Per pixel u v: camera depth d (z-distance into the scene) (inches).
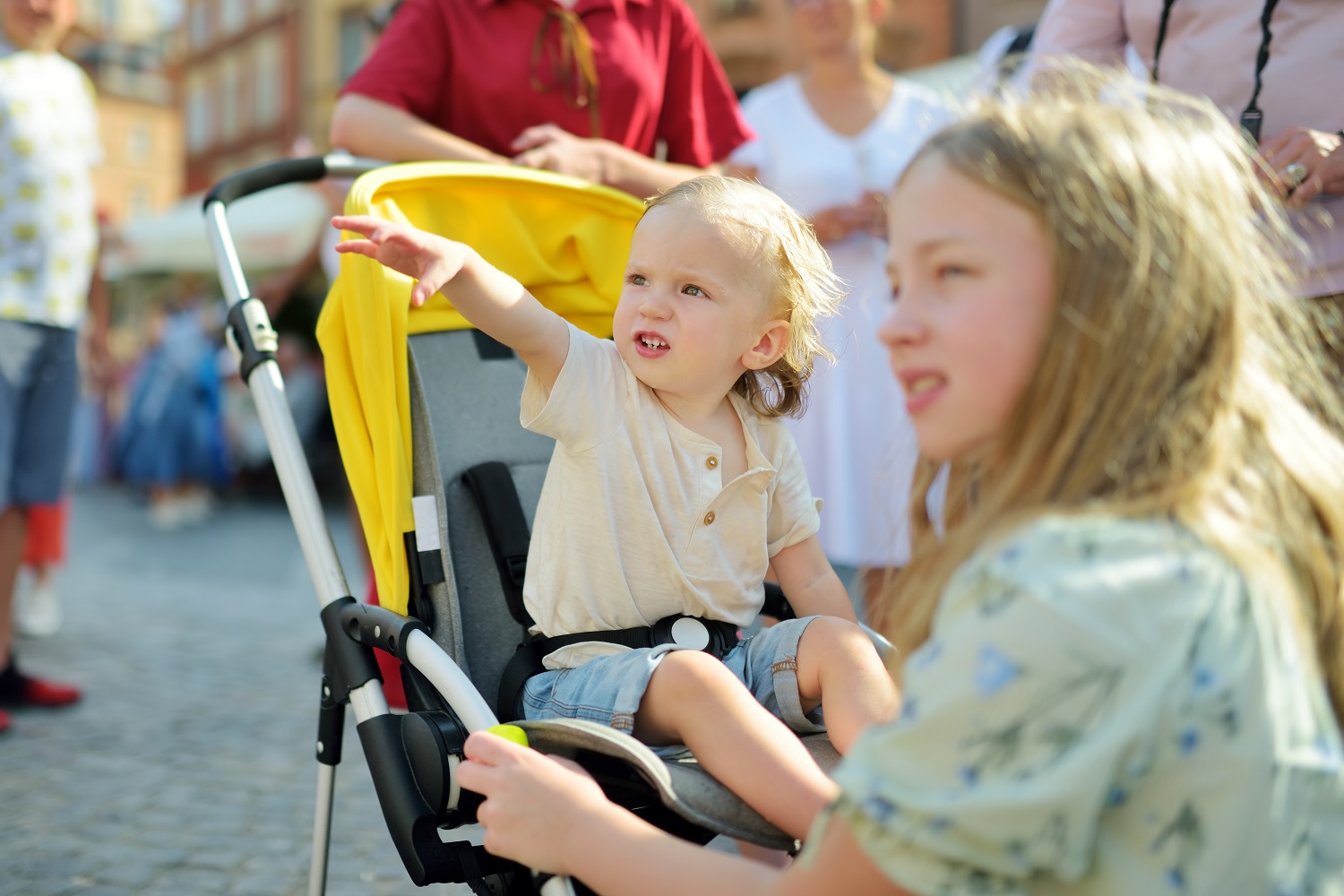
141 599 218.7
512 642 71.0
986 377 41.1
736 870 43.6
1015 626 36.5
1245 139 79.4
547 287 81.4
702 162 109.1
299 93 866.8
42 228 136.9
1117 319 40.0
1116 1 93.4
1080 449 40.3
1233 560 38.4
